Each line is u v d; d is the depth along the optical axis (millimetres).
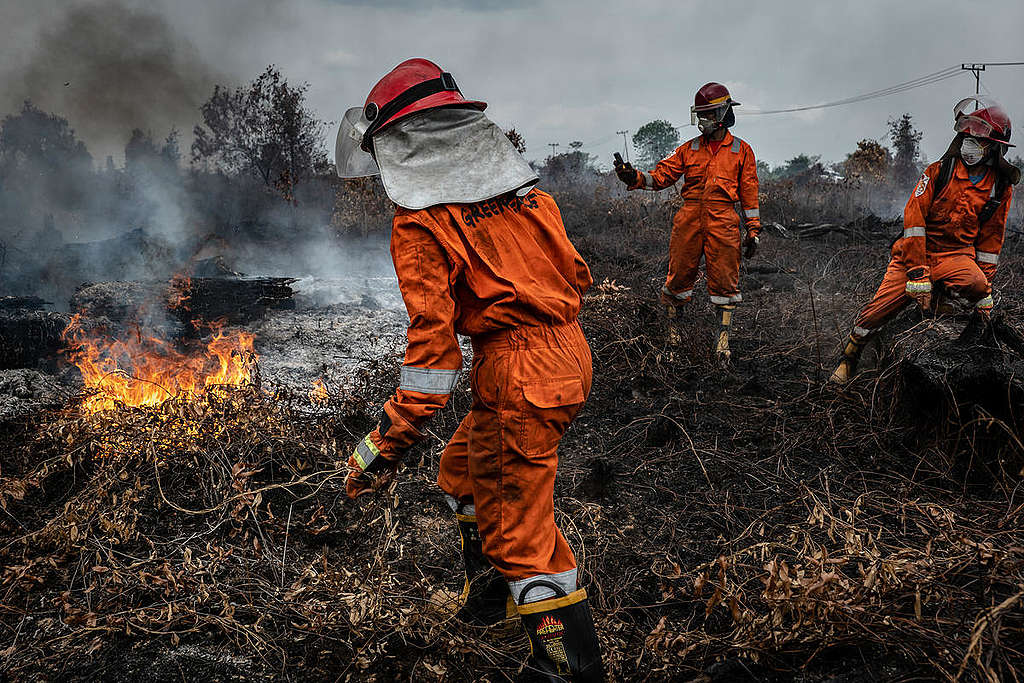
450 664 2303
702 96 5266
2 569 2752
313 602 2518
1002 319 3734
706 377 4988
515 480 2049
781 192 13227
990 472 3332
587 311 5723
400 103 2059
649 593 2658
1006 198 4320
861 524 3004
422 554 2895
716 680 2232
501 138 2129
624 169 5414
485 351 2055
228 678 2248
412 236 1981
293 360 5207
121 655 2334
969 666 2102
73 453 3312
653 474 3568
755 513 3193
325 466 3477
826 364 5215
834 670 2225
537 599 2023
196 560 2711
